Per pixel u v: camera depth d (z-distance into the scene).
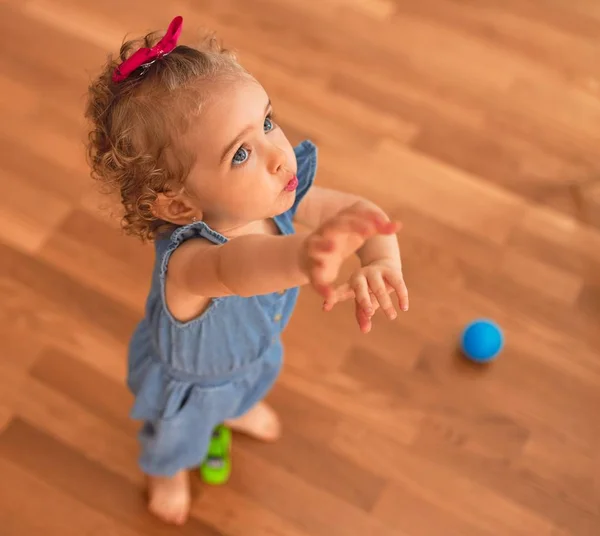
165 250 0.82
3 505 1.29
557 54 1.76
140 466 1.23
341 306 1.46
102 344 1.42
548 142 1.65
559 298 1.48
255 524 1.29
